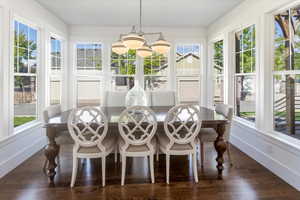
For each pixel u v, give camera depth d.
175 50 4.88
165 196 2.08
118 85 4.91
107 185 2.30
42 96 3.59
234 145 3.70
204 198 2.04
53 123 2.28
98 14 4.00
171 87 4.89
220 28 4.21
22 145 2.97
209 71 4.88
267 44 2.81
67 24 4.64
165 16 4.12
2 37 2.59
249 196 2.07
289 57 2.53
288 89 2.57
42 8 3.56
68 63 4.72
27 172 2.62
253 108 3.28
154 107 3.64
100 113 2.20
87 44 4.85
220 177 2.47
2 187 2.25
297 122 2.44
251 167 2.76
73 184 2.28
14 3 2.79
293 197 2.05
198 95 5.04
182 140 2.35
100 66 4.87
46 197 2.06
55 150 2.39
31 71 3.42
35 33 3.53
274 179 2.42
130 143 2.29
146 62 4.91
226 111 2.85
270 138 2.65
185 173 2.59
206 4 3.50
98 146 2.27
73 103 4.79
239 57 3.74
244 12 3.32
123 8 3.69
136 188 2.24
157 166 2.81
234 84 3.89
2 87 2.61
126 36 2.50
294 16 2.44
